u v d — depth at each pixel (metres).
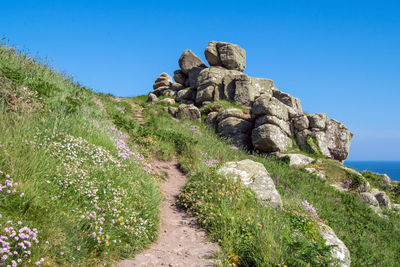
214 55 27.70
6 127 5.72
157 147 12.74
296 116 20.14
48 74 11.64
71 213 4.61
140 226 5.41
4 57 10.48
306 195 12.73
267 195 8.41
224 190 7.76
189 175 10.74
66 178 5.17
